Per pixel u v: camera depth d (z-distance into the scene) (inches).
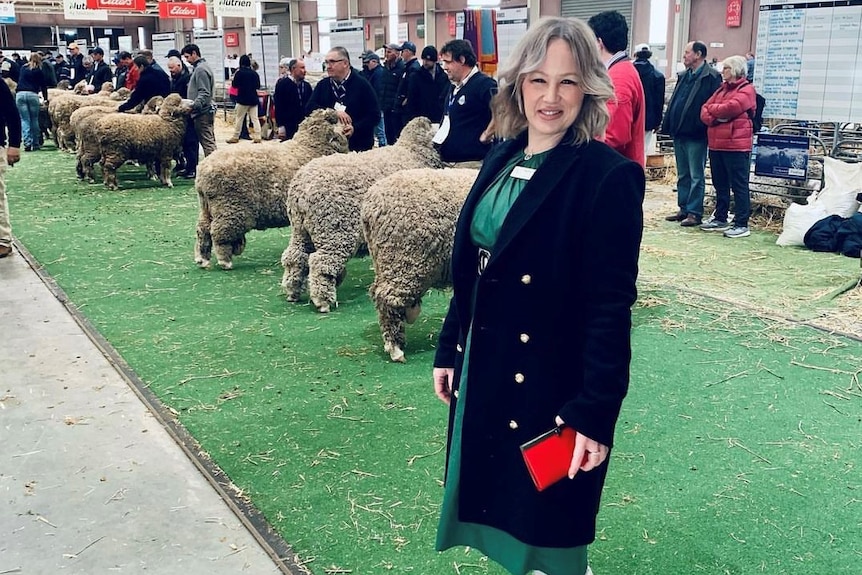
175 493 119.0
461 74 209.8
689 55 298.4
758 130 315.3
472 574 99.6
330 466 127.5
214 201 236.5
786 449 132.3
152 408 147.9
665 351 176.7
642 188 66.6
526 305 68.7
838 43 287.1
